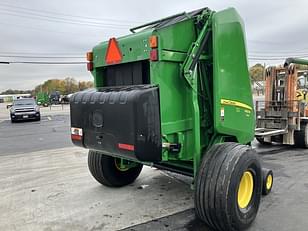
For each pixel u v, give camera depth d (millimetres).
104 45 4250
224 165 3582
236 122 4363
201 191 3611
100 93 3908
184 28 3799
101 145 3832
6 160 8242
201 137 4195
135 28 4637
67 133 14445
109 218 4223
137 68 3922
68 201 4898
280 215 4254
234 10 4246
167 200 4828
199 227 3916
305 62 9617
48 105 51000
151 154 3453
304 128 9156
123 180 5504
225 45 4086
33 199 5031
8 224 4102
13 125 19859
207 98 4199
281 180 5887
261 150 9086
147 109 3396
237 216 3613
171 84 3668
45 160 8094
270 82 9602
